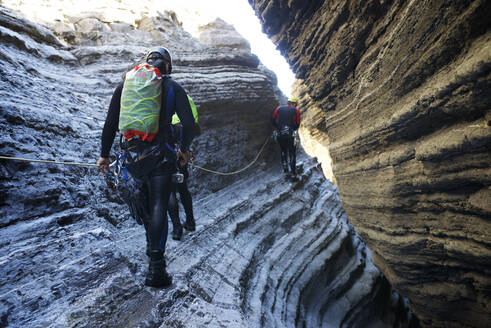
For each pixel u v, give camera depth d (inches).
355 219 184.2
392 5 123.5
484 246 104.7
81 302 77.9
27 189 107.7
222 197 209.6
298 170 302.2
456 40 90.3
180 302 89.4
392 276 166.4
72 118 152.2
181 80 214.4
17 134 115.7
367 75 143.1
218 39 343.3
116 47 225.3
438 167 105.6
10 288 76.0
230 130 248.4
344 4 144.9
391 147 134.4
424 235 131.0
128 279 90.1
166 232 88.4
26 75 152.9
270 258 180.4
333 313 200.1
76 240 99.1
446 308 142.1
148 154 82.7
